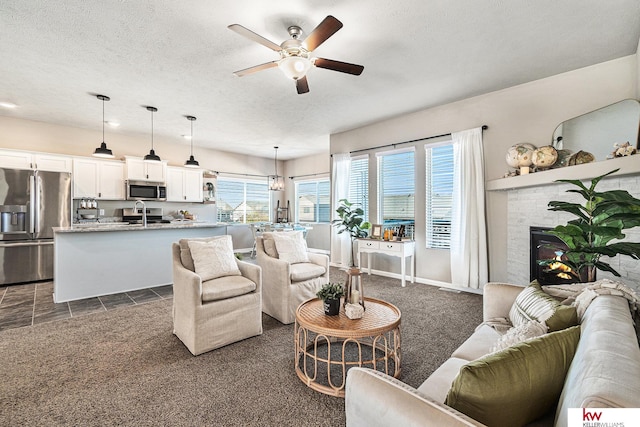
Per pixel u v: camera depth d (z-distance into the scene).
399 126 4.82
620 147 2.62
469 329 2.81
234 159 7.91
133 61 3.02
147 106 4.32
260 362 2.22
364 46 2.74
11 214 4.43
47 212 4.69
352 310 2.01
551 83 3.35
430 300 3.70
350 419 0.95
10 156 4.54
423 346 2.47
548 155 3.08
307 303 2.35
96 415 1.65
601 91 3.05
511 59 2.98
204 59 2.98
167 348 2.43
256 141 6.58
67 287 3.67
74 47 2.75
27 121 4.96
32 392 1.85
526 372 0.88
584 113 3.12
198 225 4.74
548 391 0.91
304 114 4.69
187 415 1.65
